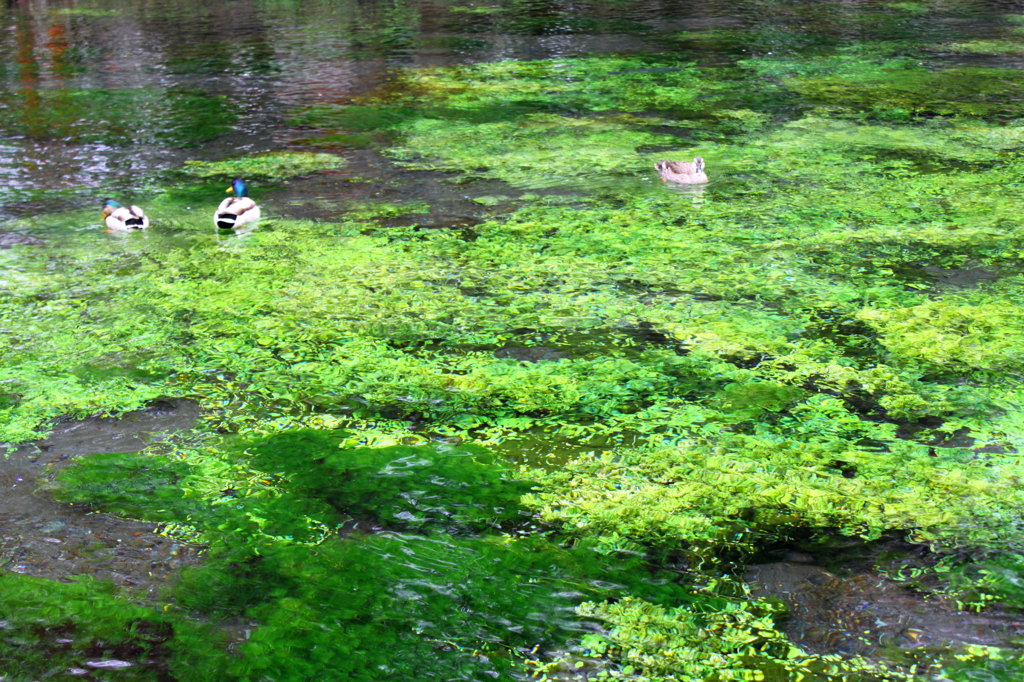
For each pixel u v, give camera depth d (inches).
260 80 622.5
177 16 943.0
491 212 362.9
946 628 149.9
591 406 219.1
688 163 393.4
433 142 469.4
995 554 166.1
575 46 741.3
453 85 599.2
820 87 574.6
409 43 764.6
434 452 202.1
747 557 167.2
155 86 607.8
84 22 903.1
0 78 638.5
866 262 304.3
